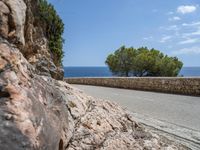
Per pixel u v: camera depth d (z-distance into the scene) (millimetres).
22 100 2426
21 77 2729
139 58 32312
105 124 4594
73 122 3973
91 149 3740
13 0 3258
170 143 5457
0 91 2357
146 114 9109
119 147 4227
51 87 3471
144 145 4770
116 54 35750
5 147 2031
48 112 2902
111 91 17359
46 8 12109
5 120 2174
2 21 2971
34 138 2279
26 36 4887
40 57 5664
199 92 15094
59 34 13336
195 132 6887
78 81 27078
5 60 2662
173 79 16719
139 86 19359
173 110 10148
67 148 3451
